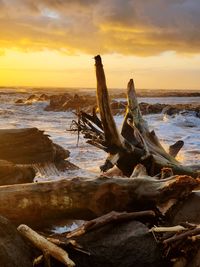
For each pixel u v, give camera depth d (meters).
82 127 9.23
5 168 6.89
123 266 4.18
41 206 5.33
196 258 4.23
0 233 4.00
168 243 4.37
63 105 44.81
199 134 22.86
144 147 8.92
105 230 4.47
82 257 4.18
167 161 8.87
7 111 41.16
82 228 4.48
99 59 8.22
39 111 44.84
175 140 19.61
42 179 9.44
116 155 8.71
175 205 5.38
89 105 43.66
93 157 13.37
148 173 8.73
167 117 33.53
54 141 17.77
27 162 10.07
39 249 4.25
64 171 10.60
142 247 4.30
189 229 4.58
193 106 41.22
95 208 5.48
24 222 5.34
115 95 81.56
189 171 8.92
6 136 9.83
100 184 5.50
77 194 5.42
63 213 5.47
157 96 104.00
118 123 29.14
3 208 5.20
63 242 4.25
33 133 10.22
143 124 10.02
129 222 4.62
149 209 5.51
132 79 10.27
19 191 5.30
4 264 3.76
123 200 5.49
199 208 5.20
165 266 4.40
